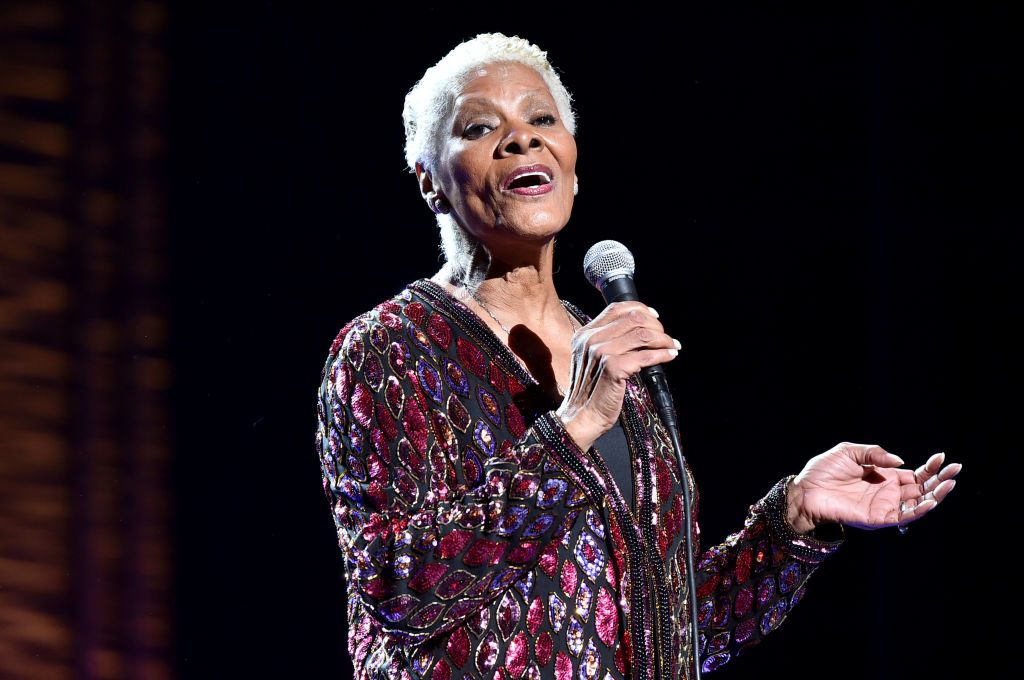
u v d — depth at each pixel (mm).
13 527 11109
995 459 11562
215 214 11453
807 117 12234
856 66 12148
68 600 11219
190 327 11438
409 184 11781
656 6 12258
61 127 11047
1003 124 11688
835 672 11898
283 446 11523
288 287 11594
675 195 12305
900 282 11961
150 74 11273
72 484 11219
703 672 6102
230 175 11492
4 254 10969
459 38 11828
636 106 12273
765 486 12133
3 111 10898
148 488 11375
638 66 12273
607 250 5539
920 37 11875
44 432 11148
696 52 12297
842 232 12188
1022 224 11656
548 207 5344
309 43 11648
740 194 12305
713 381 12250
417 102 5773
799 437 12125
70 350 11188
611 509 4977
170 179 11352
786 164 12266
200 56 11383
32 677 11117
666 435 5605
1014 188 11664
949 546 11664
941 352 11812
